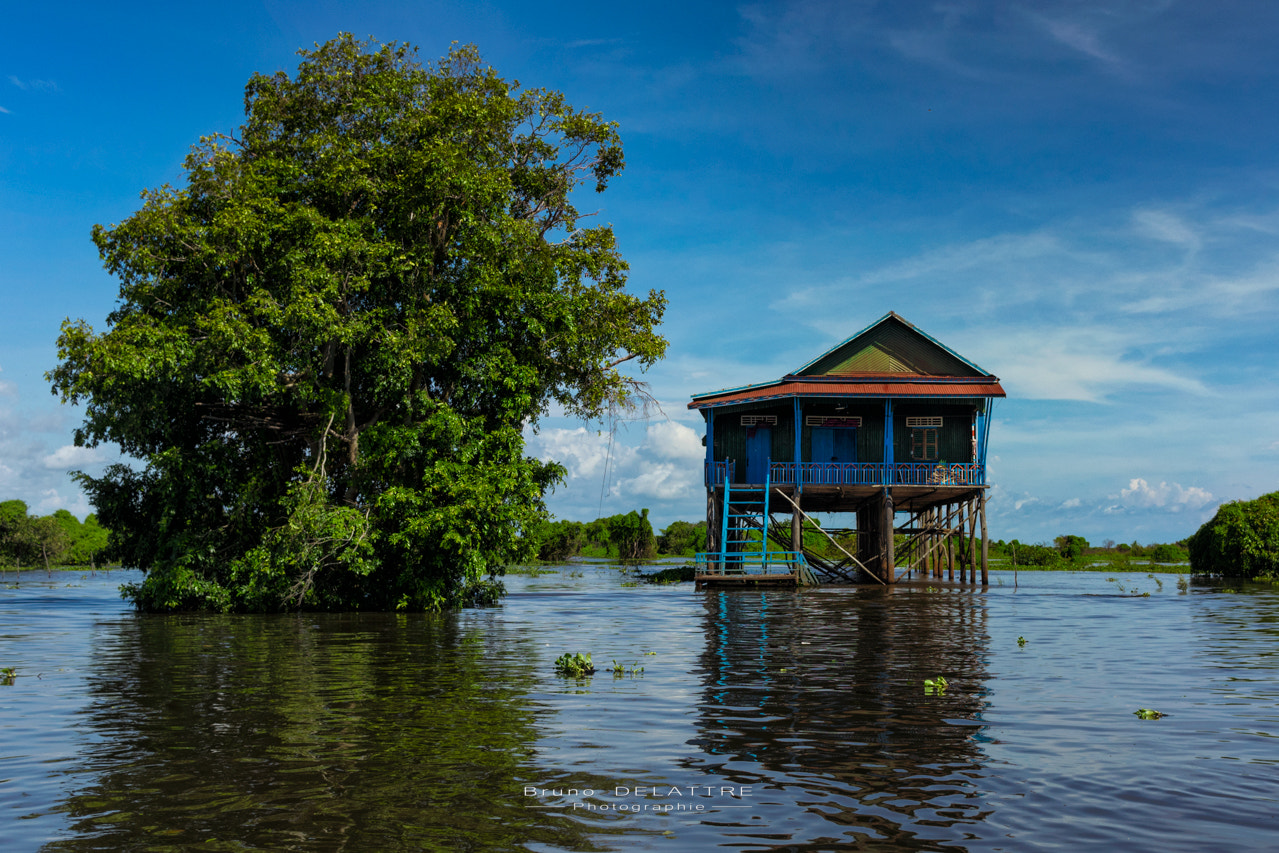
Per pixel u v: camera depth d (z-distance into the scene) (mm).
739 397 35625
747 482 36875
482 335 24656
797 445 34438
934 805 5730
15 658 13305
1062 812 5590
